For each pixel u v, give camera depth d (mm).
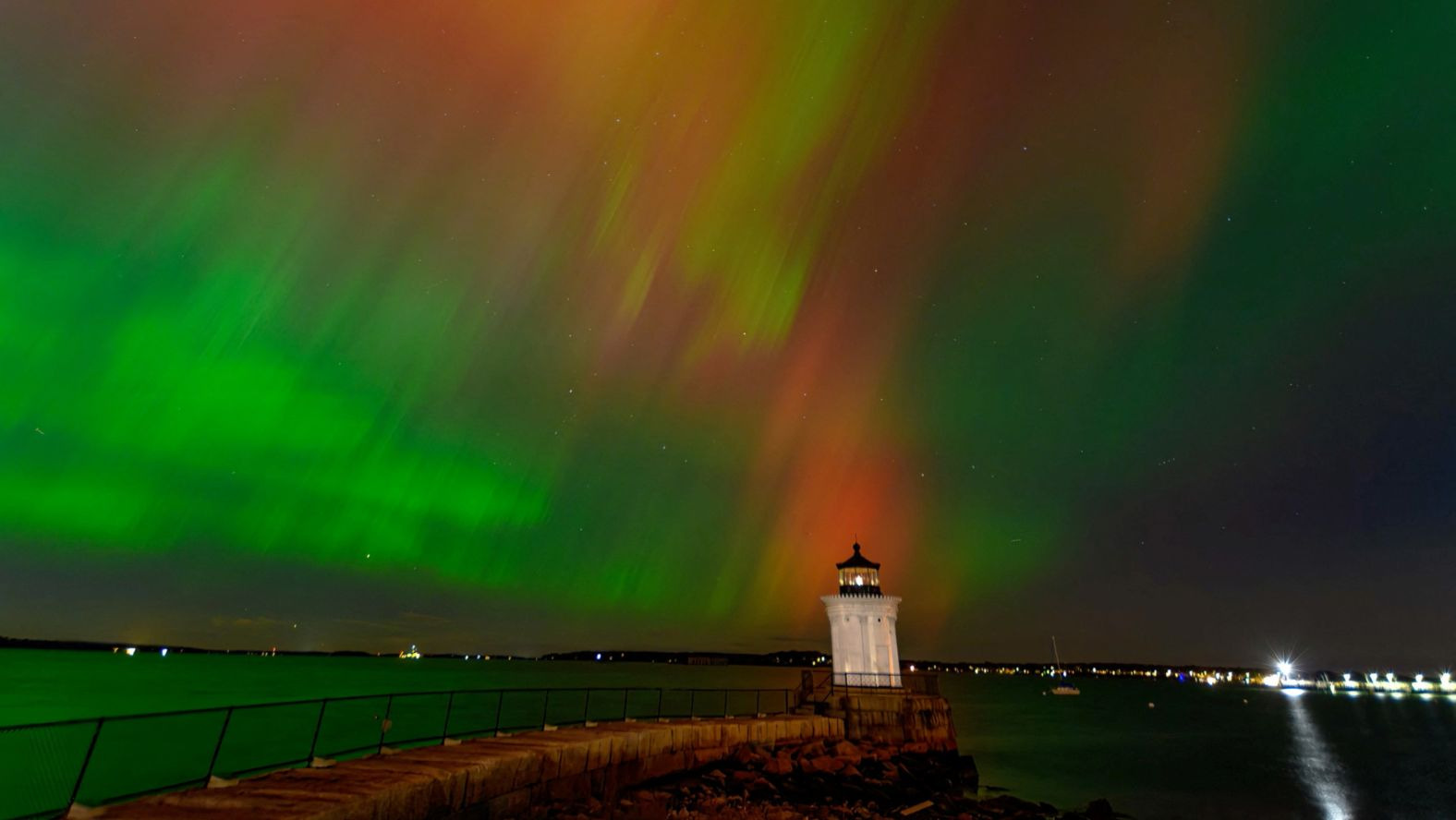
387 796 10391
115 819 8656
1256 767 47469
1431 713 112062
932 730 27219
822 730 26094
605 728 19844
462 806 12344
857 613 29500
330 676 133500
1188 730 77812
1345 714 109625
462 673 177625
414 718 59188
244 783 10539
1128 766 46500
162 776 32469
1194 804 33969
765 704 78000
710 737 21906
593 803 15930
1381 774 45688
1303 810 33812
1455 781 42281
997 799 25641
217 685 93938
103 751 38656
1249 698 164250
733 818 17375
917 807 21750
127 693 76250
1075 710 111688
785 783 21141
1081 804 32094
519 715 63469
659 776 19547
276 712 62688
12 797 27844
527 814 14273
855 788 21469
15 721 50156
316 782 10766
